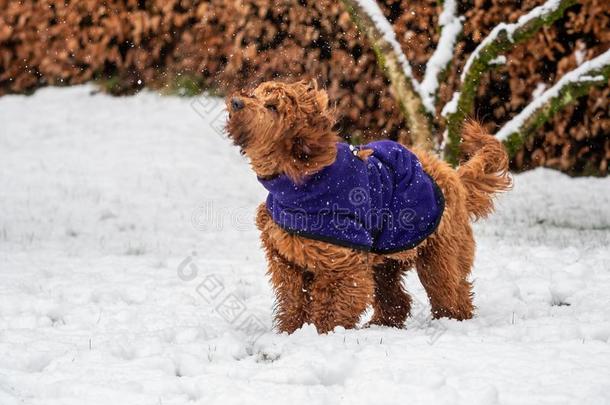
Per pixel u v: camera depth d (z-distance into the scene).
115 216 11.20
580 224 11.34
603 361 4.60
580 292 6.95
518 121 11.11
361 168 5.37
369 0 10.95
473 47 13.92
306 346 5.00
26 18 16.77
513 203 12.62
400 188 5.61
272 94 4.96
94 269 8.00
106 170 13.69
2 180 12.90
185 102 16.59
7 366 4.71
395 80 10.82
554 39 14.06
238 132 4.90
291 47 14.55
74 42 16.80
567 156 14.33
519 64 14.15
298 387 4.21
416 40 14.13
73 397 4.19
